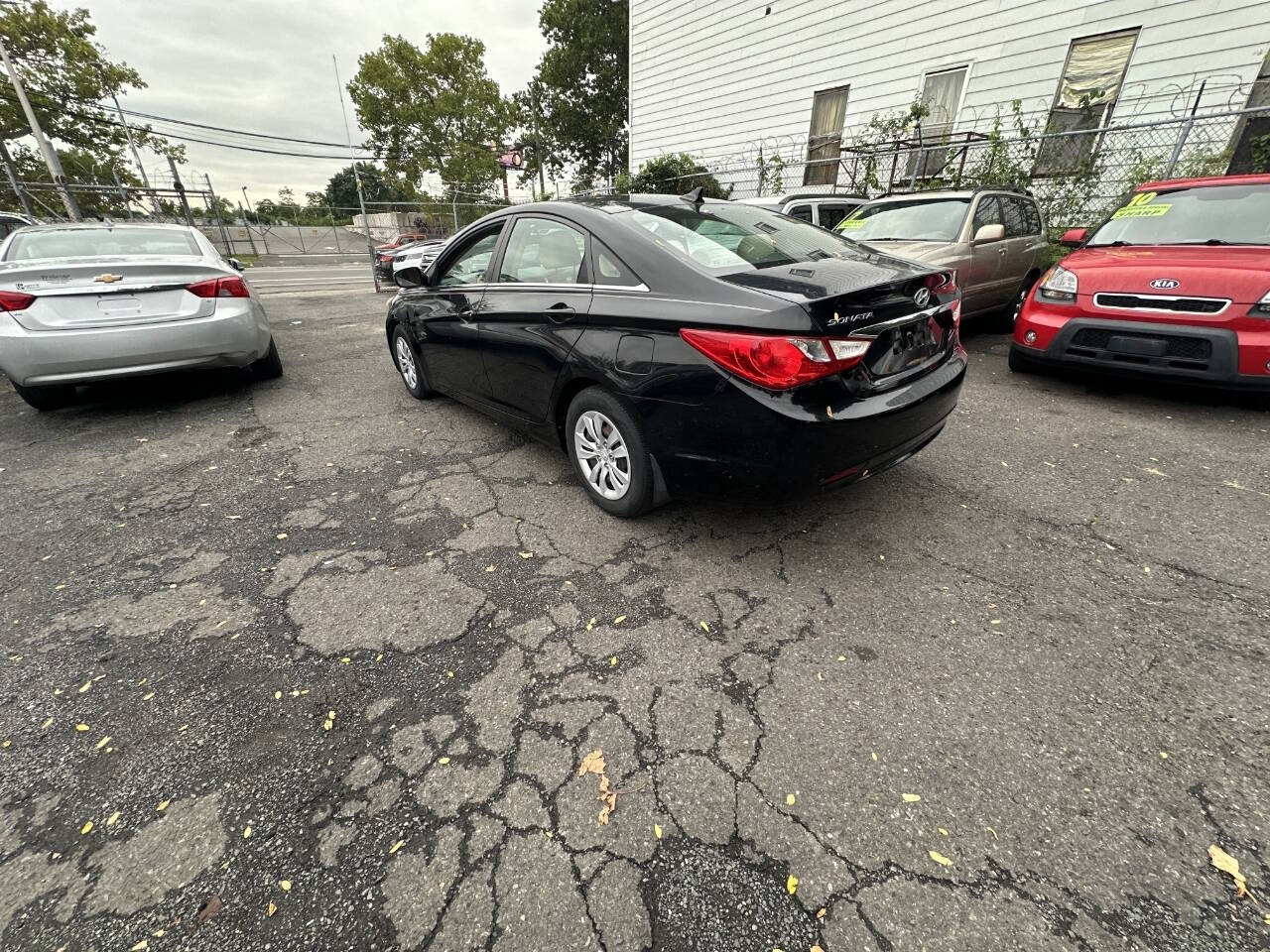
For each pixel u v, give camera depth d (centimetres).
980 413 433
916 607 231
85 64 2267
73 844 151
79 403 502
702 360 226
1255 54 718
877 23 1015
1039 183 898
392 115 3731
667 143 1430
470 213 2456
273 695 196
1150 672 197
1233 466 341
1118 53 809
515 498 324
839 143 1118
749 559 263
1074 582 243
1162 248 452
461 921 133
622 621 228
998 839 147
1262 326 373
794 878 139
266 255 2938
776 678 198
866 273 247
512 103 3822
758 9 1162
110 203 2122
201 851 149
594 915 133
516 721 184
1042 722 179
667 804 157
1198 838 146
